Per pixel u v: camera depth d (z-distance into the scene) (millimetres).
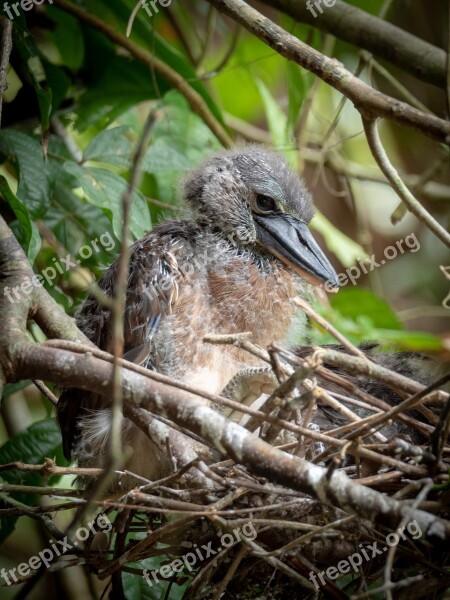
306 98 9109
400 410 5305
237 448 5336
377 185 11828
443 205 11227
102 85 9070
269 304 7727
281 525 5508
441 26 10812
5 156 8234
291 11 8820
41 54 8375
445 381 5180
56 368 5664
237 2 6840
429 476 5383
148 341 6887
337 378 5961
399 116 6328
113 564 5879
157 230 7613
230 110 11508
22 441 7773
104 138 8227
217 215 7863
